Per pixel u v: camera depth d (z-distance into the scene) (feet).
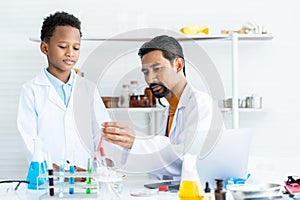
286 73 11.80
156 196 6.02
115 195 5.97
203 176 6.46
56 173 6.25
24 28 12.10
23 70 12.07
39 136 8.77
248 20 11.88
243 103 11.23
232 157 6.43
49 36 8.84
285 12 11.82
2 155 12.05
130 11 12.02
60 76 9.02
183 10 12.00
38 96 8.85
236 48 10.89
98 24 12.05
